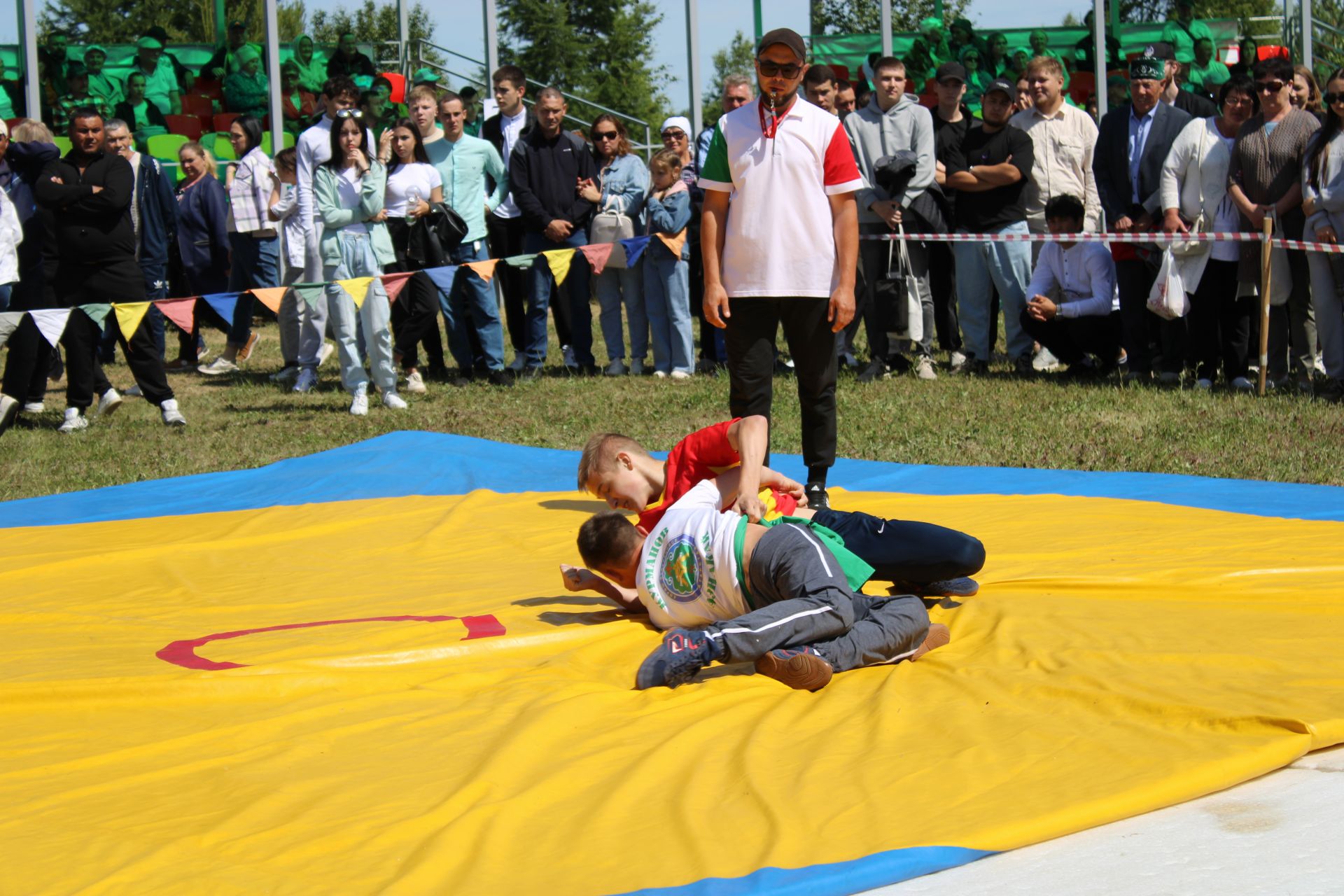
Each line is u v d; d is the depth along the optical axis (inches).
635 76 1653.5
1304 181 354.6
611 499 187.0
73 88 671.1
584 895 90.4
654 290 444.8
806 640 140.7
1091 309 399.2
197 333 537.3
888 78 410.0
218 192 529.7
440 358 470.6
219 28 713.6
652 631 162.4
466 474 294.4
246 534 239.5
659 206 435.2
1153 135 391.5
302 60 711.1
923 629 149.2
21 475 330.3
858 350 489.7
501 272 458.6
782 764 114.4
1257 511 230.1
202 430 383.2
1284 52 653.3
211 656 155.9
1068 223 400.5
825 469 228.4
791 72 208.1
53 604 190.9
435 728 127.5
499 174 453.7
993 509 231.6
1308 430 312.0
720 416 369.7
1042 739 116.0
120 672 148.9
